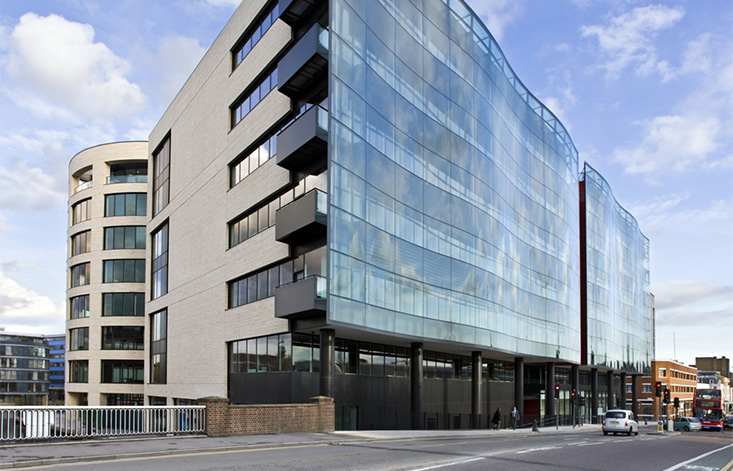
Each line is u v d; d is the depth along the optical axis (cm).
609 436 3678
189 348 4359
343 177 2916
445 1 4022
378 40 3309
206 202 4244
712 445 3023
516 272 4847
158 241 5319
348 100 3002
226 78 4059
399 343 3684
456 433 3328
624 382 8050
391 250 3244
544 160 5678
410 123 3525
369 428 3512
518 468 1533
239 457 1672
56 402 16962
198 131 4475
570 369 6906
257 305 3469
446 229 3781
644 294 9325
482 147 4316
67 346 6744
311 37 2972
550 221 5700
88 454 1603
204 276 4194
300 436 2362
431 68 3788
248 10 3778
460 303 3856
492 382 5138
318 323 2880
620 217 8325
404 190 3409
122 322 6291
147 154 6475
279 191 3362
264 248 3447
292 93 3278
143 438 2039
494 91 4597
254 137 3625
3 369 15612
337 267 2822
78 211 6800
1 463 1420
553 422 5678
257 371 3447
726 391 16100
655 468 1670
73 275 6812
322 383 2959
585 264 6788
